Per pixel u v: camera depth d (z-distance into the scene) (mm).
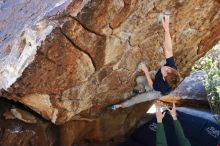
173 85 4090
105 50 3885
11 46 4020
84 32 3594
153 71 4645
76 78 3949
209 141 6281
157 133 4660
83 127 5211
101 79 4207
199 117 7043
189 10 4250
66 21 3461
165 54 4301
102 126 5621
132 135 6297
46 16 3605
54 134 4781
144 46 4250
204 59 7301
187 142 4535
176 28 4441
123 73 4355
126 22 3781
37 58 3561
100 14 3525
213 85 7121
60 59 3672
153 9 3885
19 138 4367
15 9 4652
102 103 4691
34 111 4551
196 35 4832
